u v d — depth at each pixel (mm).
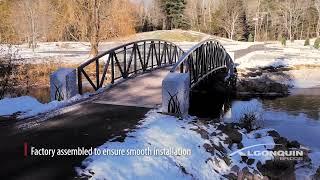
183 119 8328
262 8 77812
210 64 16391
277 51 42281
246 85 23547
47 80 19734
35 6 39812
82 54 32281
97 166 5531
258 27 75812
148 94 10422
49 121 7750
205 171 6574
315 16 75438
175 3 78875
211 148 7238
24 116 8086
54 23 27484
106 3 24797
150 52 16172
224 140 8031
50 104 8961
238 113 15375
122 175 5438
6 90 15883
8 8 31500
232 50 42781
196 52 12867
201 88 15289
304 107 18938
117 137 6781
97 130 7176
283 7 71438
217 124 8789
